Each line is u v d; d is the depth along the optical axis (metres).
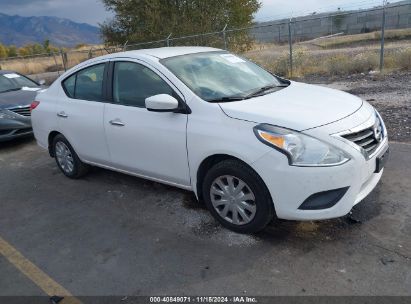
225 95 3.71
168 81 3.81
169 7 20.14
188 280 2.99
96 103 4.55
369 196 3.91
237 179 3.34
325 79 11.20
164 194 4.55
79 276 3.20
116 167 4.59
